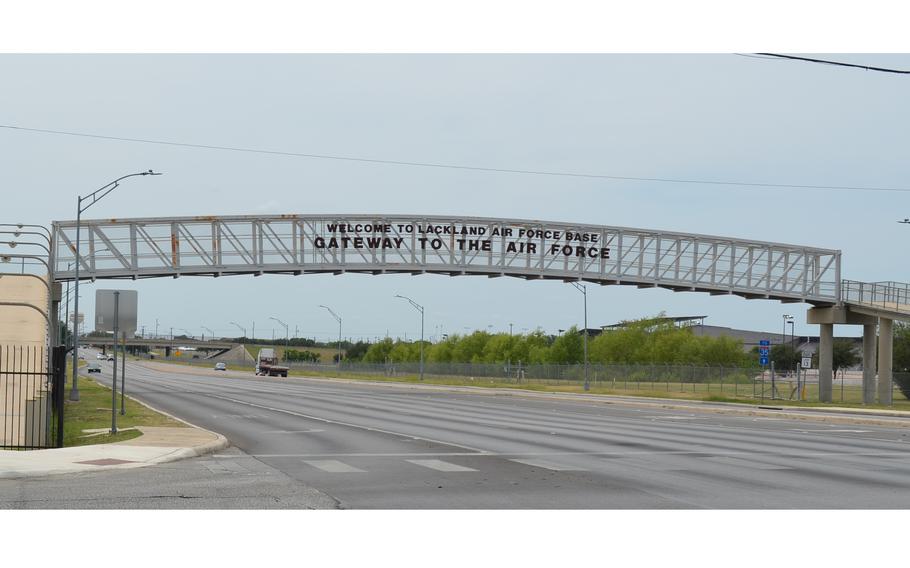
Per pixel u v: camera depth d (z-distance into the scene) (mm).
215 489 15609
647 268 67312
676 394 69875
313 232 59969
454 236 62688
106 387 66562
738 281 68938
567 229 65188
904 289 65938
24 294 41094
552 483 16797
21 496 14531
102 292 26094
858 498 15188
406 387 81562
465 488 16031
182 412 39812
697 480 17391
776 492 15805
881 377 66188
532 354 132750
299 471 18469
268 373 119875
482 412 43688
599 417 40781
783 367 139125
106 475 17469
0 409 28172
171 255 56406
